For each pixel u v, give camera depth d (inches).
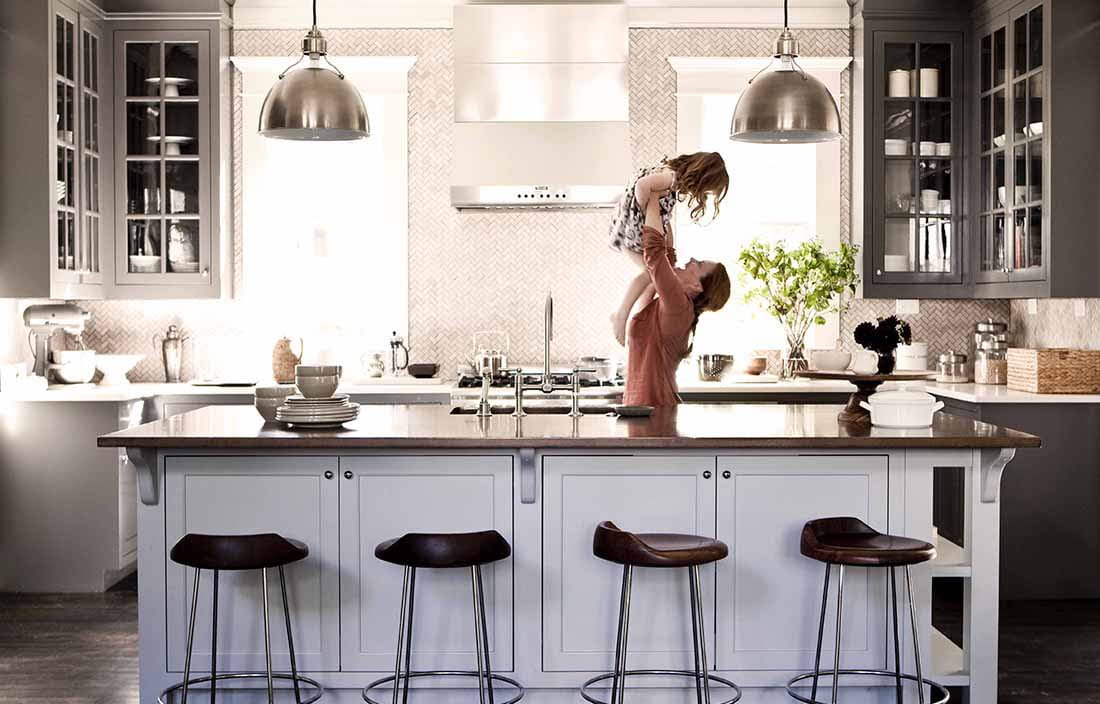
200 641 144.7
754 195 258.7
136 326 254.2
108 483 214.1
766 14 252.8
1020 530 210.8
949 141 245.0
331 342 255.4
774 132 168.1
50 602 206.4
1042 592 212.1
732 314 257.6
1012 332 257.1
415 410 176.1
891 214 245.0
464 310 256.1
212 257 242.7
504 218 255.1
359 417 163.8
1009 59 226.4
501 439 138.3
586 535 143.9
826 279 239.9
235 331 254.8
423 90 254.5
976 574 145.9
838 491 144.6
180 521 144.2
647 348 178.9
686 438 138.3
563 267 255.4
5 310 227.6
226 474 143.8
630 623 144.0
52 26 213.8
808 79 156.1
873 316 256.7
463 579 144.2
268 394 153.9
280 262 256.4
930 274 244.7
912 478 144.9
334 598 144.2
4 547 214.7
